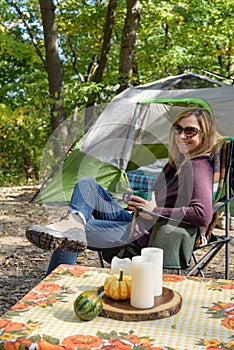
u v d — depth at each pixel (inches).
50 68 362.3
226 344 63.6
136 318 72.1
